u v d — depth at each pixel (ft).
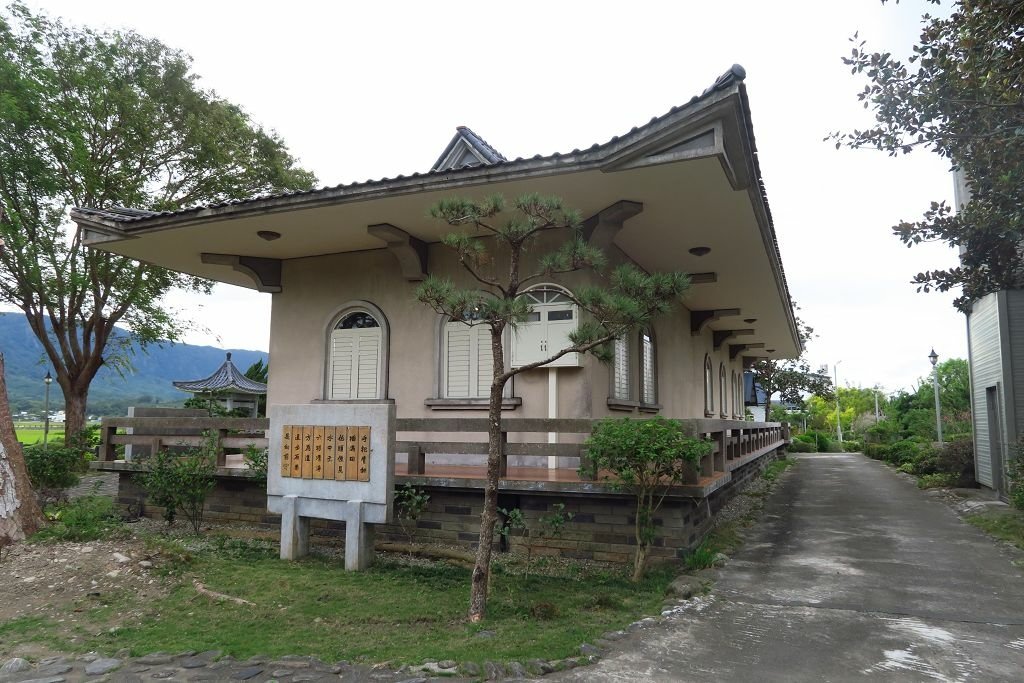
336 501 23.00
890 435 102.27
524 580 21.01
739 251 33.27
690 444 20.21
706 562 22.26
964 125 25.08
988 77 24.09
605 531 23.39
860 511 35.17
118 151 64.49
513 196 25.50
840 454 99.71
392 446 22.71
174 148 67.00
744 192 24.94
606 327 16.89
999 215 25.95
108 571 19.69
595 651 14.71
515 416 29.66
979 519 30.73
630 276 16.69
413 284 32.83
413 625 16.80
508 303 16.70
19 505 22.36
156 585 19.48
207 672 13.67
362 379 33.58
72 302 64.85
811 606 18.25
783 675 13.51
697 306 48.11
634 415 34.63
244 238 31.78
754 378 98.78
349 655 14.52
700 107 20.47
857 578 21.13
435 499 25.93
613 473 22.29
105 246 33.09
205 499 29.84
